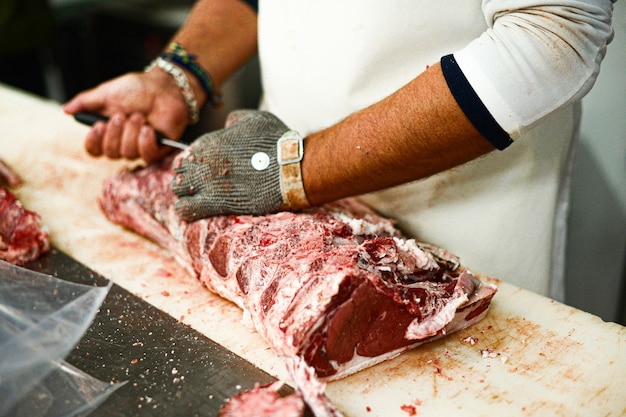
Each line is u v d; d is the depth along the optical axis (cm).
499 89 130
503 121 133
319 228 151
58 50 453
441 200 180
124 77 205
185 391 129
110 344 144
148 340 146
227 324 153
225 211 165
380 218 173
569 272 264
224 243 155
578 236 255
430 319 136
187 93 207
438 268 150
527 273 185
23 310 145
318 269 134
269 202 161
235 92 381
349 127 151
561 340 142
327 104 181
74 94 478
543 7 126
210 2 222
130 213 191
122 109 203
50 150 249
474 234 180
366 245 144
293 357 125
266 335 137
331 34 172
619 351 139
